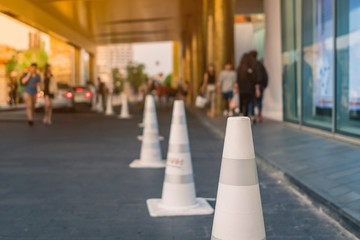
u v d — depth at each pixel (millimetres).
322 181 5277
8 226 4148
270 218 4301
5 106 33500
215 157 8289
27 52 49812
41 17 30781
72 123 17156
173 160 4707
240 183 2389
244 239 2357
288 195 5203
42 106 24641
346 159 6660
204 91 18062
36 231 3996
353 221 3764
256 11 22328
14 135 12555
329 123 9719
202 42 30734
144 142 7535
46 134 12828
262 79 13445
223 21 20828
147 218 4379
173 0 31031
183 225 4145
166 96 40094
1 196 5324
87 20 37625
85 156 8492
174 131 4754
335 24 9188
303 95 11391
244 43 26500
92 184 5965
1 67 44188
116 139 11453
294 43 12234
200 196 5266
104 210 4676
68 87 27422
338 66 9094
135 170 7004
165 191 4719
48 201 5070
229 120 2459
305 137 9695
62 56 45594
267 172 6617
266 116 16484
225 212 2398
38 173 6777
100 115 22812
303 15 11375
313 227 4004
